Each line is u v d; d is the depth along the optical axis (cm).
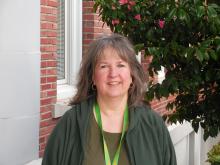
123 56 277
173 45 405
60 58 605
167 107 491
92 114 284
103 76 277
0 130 454
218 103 455
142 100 297
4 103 453
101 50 278
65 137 279
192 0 398
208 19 395
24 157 477
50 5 519
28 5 461
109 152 276
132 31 451
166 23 425
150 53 415
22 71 462
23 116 469
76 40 619
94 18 620
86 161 271
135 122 279
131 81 291
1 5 441
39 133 509
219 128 462
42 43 509
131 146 276
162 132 288
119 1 439
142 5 442
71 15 616
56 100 540
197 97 468
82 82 292
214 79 430
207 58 386
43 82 513
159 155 283
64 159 276
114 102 282
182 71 427
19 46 457
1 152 457
